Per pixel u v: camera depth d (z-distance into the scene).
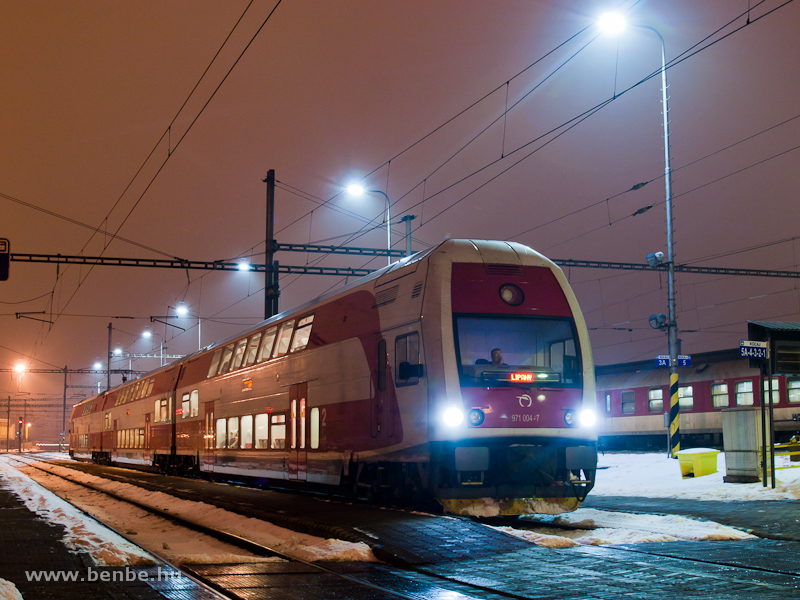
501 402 12.06
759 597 6.62
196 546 11.30
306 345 17.31
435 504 12.30
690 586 7.11
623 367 39.09
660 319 24.23
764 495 14.02
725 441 16.47
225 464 22.41
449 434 11.78
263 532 11.90
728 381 31.61
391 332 13.50
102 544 9.84
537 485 12.20
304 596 7.02
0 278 16.41
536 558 8.65
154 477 27.06
